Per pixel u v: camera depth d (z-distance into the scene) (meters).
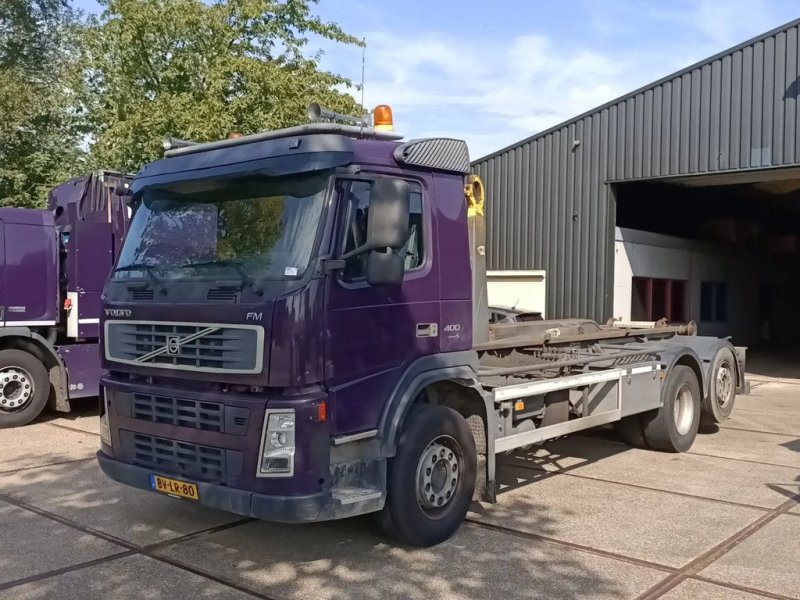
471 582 4.84
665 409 8.49
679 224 25.48
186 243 5.25
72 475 7.47
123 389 5.30
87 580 4.83
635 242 19.62
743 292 26.84
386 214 4.67
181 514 6.23
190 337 4.88
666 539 5.68
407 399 5.14
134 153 14.73
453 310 5.64
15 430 9.77
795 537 5.74
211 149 5.51
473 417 5.86
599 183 16.52
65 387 10.20
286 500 4.46
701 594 4.67
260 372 4.54
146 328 5.20
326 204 4.76
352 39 16.89
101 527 5.89
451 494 5.59
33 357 10.05
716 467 8.02
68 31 18.88
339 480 4.87
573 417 7.21
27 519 6.09
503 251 18.27
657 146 15.54
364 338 4.95
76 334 10.20
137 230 5.63
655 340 9.73
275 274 4.70
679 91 15.19
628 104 15.98
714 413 9.60
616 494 6.91
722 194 19.52
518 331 7.73
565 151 17.08
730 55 14.49
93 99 16.92
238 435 4.62
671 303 21.78
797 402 13.33
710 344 9.70
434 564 5.14
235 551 5.38
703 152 14.87
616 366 7.86
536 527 5.94
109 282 5.60
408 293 5.27
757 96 14.16
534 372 6.82
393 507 5.18
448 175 5.73
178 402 4.94
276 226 4.88
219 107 14.46
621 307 18.84
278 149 4.93
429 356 5.40
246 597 4.59
